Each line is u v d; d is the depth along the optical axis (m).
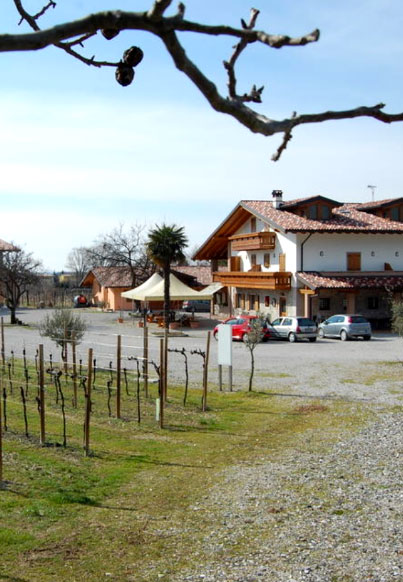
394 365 24.17
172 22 1.98
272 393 18.22
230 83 2.14
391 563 6.86
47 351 28.73
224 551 7.29
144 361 18.31
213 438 12.97
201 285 68.00
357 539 7.62
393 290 40.62
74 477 9.98
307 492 9.50
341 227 42.00
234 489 9.66
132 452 11.70
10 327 44.06
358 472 10.49
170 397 17.44
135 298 43.66
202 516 8.49
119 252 64.56
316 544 7.48
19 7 4.06
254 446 12.34
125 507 8.80
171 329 43.22
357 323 35.16
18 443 11.81
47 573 6.63
